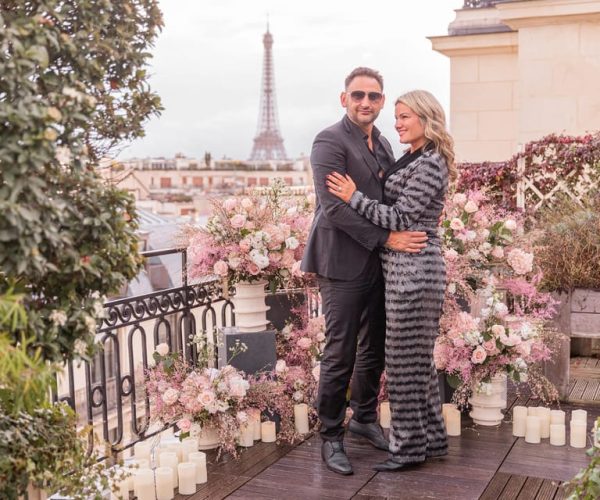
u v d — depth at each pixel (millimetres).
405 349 3381
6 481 2268
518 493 3188
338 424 3545
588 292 4406
